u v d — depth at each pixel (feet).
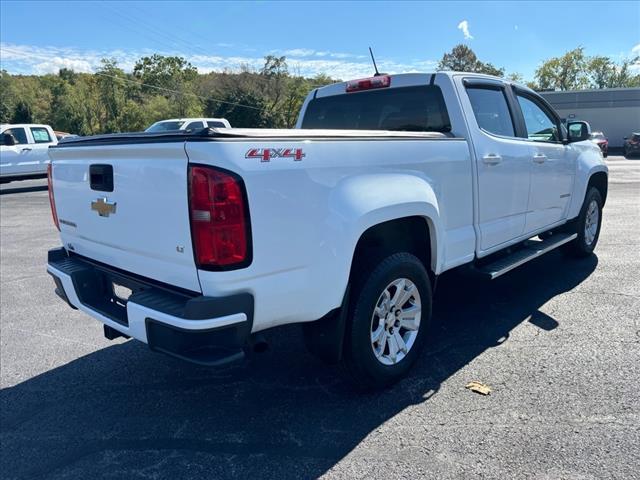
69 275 11.12
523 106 16.84
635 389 11.02
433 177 11.93
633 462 8.73
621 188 46.57
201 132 8.23
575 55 236.63
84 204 10.99
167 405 11.30
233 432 10.15
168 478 8.87
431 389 11.41
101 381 12.51
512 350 13.14
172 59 215.72
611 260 21.12
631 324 14.40
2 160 54.08
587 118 143.13
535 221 16.76
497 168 14.16
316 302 9.59
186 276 8.81
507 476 8.52
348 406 10.89
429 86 13.97
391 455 9.21
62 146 11.55
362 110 15.66
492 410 10.45
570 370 11.93
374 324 11.16
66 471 9.16
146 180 9.08
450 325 15.01
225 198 8.14
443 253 12.46
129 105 193.06
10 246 28.40
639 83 236.22
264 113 172.24
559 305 16.16
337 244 9.62
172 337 8.53
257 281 8.70
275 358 13.35
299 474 8.84
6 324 16.51
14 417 11.00
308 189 9.18
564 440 9.38
